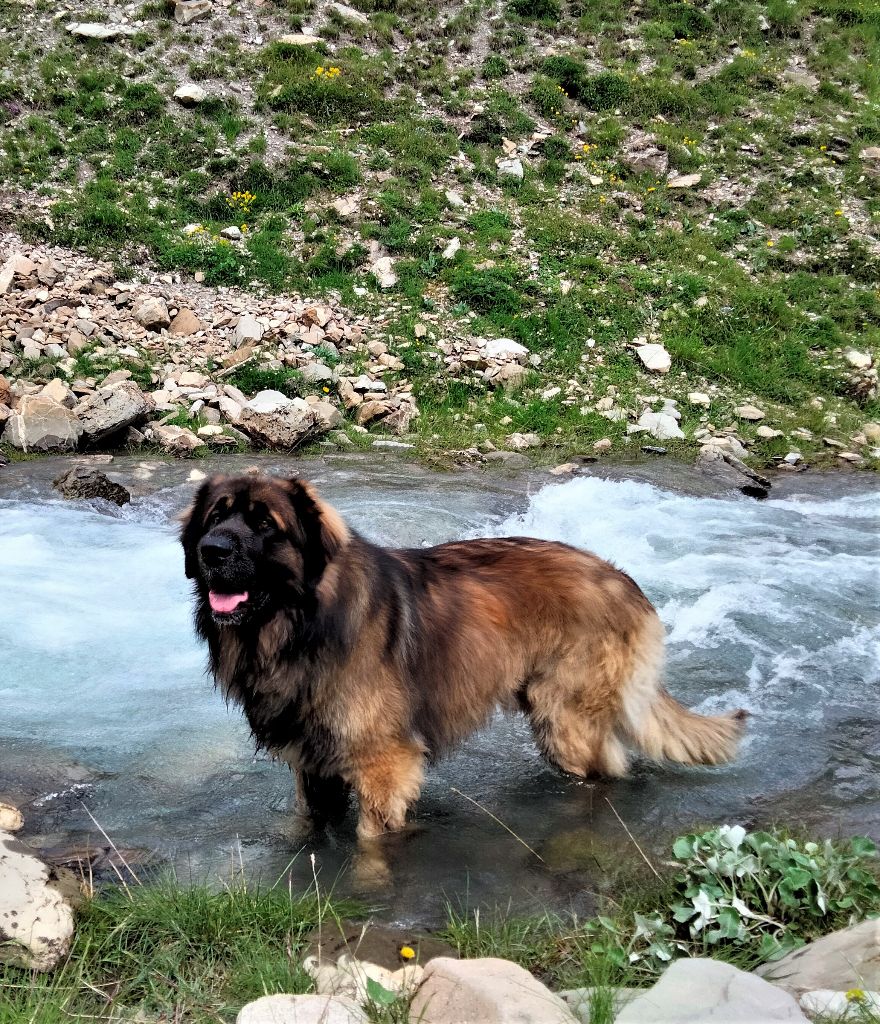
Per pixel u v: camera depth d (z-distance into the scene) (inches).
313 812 105.3
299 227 307.1
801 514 199.2
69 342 241.8
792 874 90.7
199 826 103.3
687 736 111.0
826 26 445.4
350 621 97.8
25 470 193.9
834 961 83.0
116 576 153.3
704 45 425.1
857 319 304.7
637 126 374.9
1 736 115.6
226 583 94.0
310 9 401.1
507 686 107.1
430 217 313.9
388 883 96.3
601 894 95.3
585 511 190.2
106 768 111.6
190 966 86.0
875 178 364.2
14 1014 78.9
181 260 285.3
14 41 366.6
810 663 134.4
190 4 386.9
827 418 262.7
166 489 190.1
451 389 253.4
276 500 96.3
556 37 414.0
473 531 173.8
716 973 80.0
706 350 279.4
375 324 273.9
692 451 234.5
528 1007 77.0
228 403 229.8
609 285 296.2
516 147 353.1
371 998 79.7
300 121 344.5
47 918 85.9
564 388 258.5
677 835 102.5
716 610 147.2
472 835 102.7
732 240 329.4
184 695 125.7
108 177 312.0
